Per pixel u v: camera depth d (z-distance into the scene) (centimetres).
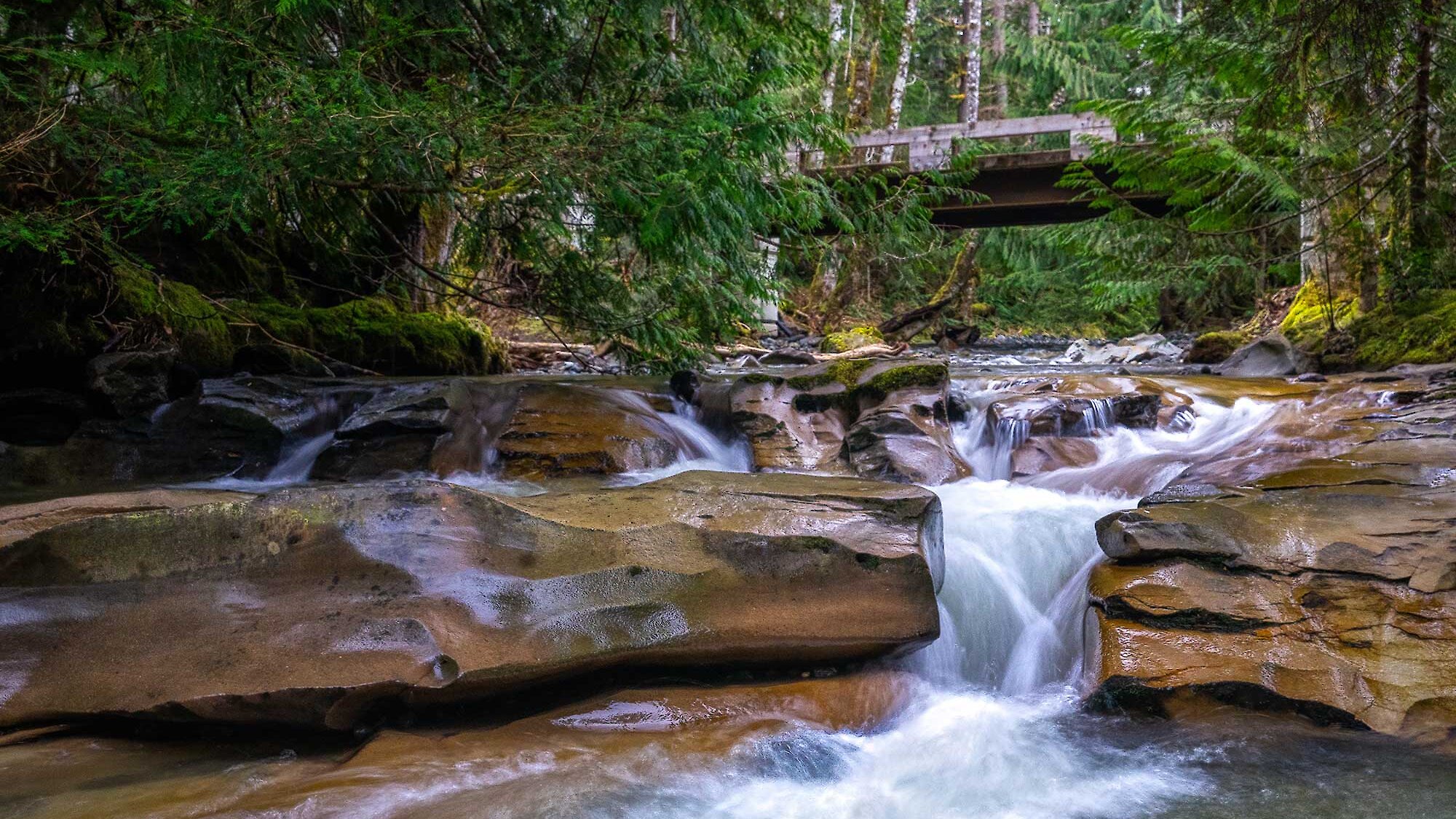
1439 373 603
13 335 522
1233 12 748
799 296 2041
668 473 525
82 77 512
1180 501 364
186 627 274
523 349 1069
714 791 244
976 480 509
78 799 218
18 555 283
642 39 675
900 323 1950
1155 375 827
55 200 507
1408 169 784
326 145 460
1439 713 259
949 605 362
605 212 604
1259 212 930
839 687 301
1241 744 263
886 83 2628
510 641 277
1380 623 285
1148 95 1170
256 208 563
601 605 295
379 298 857
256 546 296
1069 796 242
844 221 741
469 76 632
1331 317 845
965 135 1462
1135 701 284
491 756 251
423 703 262
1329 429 477
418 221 899
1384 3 640
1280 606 297
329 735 261
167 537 293
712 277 699
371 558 294
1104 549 352
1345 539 315
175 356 555
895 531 334
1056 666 333
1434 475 372
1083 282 2405
